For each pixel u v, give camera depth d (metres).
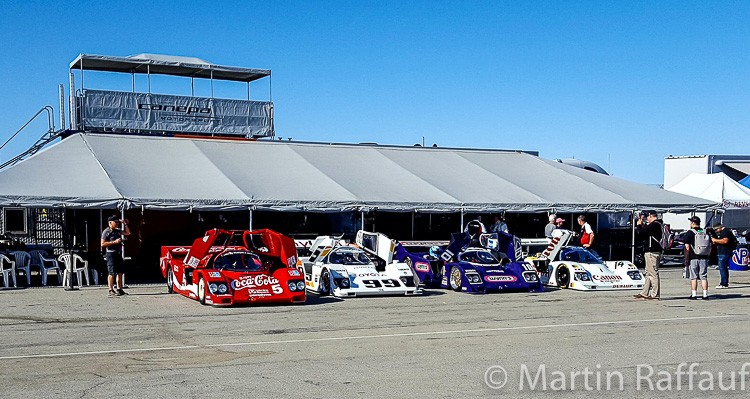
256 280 12.91
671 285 17.23
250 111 27.39
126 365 7.68
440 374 7.32
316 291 15.24
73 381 6.92
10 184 16.17
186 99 26.20
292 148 24.08
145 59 25.89
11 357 8.09
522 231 25.75
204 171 19.84
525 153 28.80
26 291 14.97
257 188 18.77
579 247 17.66
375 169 22.92
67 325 10.49
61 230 21.02
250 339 9.36
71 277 15.21
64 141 21.08
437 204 19.62
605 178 25.98
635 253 23.56
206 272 12.83
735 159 39.19
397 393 6.54
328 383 6.91
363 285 14.33
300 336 9.62
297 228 22.52
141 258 21.06
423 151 26.75
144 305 12.81
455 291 15.55
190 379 7.04
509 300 13.95
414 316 11.63
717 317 11.63
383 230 23.59
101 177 17.58
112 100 24.91
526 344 9.07
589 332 10.04
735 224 30.80
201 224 21.69
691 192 29.25
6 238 19.88
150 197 16.59
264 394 6.47
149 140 22.39
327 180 20.47
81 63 24.72
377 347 8.82
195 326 10.45
